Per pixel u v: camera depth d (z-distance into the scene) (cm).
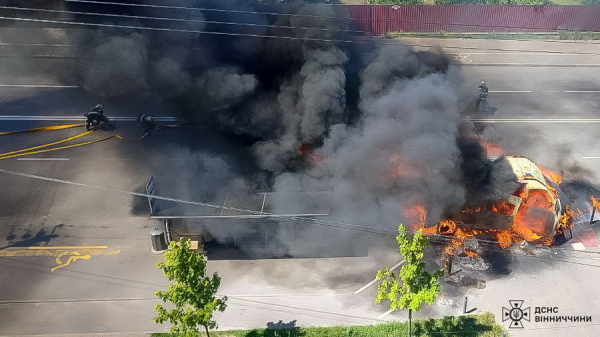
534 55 3108
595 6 3334
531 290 1481
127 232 1695
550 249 1630
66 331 1357
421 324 1366
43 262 1576
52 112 2378
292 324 1373
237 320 1387
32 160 2038
